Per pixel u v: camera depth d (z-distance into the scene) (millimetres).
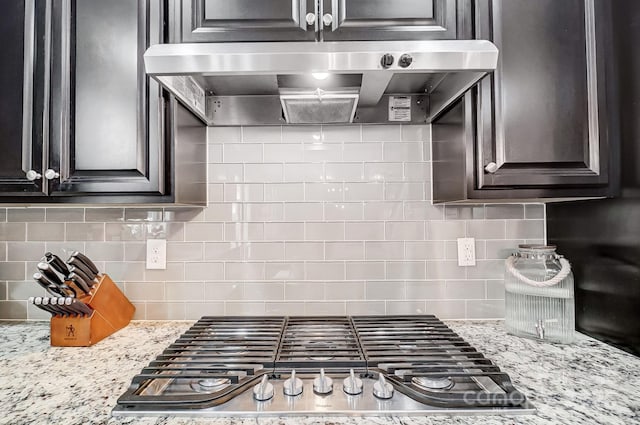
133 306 1373
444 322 1352
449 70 912
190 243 1393
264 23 1017
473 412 733
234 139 1405
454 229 1394
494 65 909
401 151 1400
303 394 801
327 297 1388
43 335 1226
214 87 1275
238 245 1395
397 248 1394
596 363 971
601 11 1072
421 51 893
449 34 1016
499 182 1052
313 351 987
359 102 1316
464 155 1075
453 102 1141
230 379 827
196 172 1279
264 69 898
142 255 1386
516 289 1207
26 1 1080
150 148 1062
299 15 1015
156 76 917
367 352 975
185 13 1032
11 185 1064
